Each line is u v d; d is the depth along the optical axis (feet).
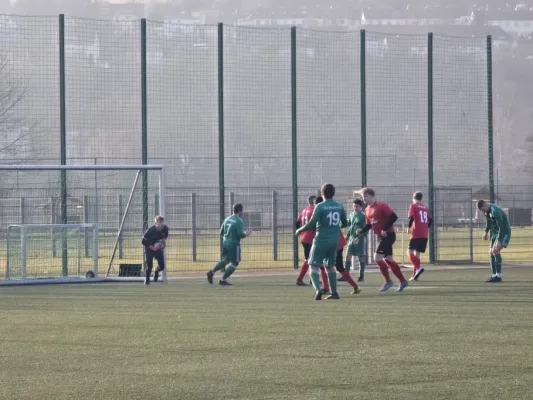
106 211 235.61
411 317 123.34
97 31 255.50
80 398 72.69
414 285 178.50
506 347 96.12
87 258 221.66
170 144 252.42
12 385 78.07
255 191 287.89
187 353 94.38
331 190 149.48
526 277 199.41
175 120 253.65
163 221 192.95
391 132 284.00
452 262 245.04
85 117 246.68
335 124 279.90
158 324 118.42
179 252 262.88
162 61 254.27
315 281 149.48
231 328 113.50
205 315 128.47
